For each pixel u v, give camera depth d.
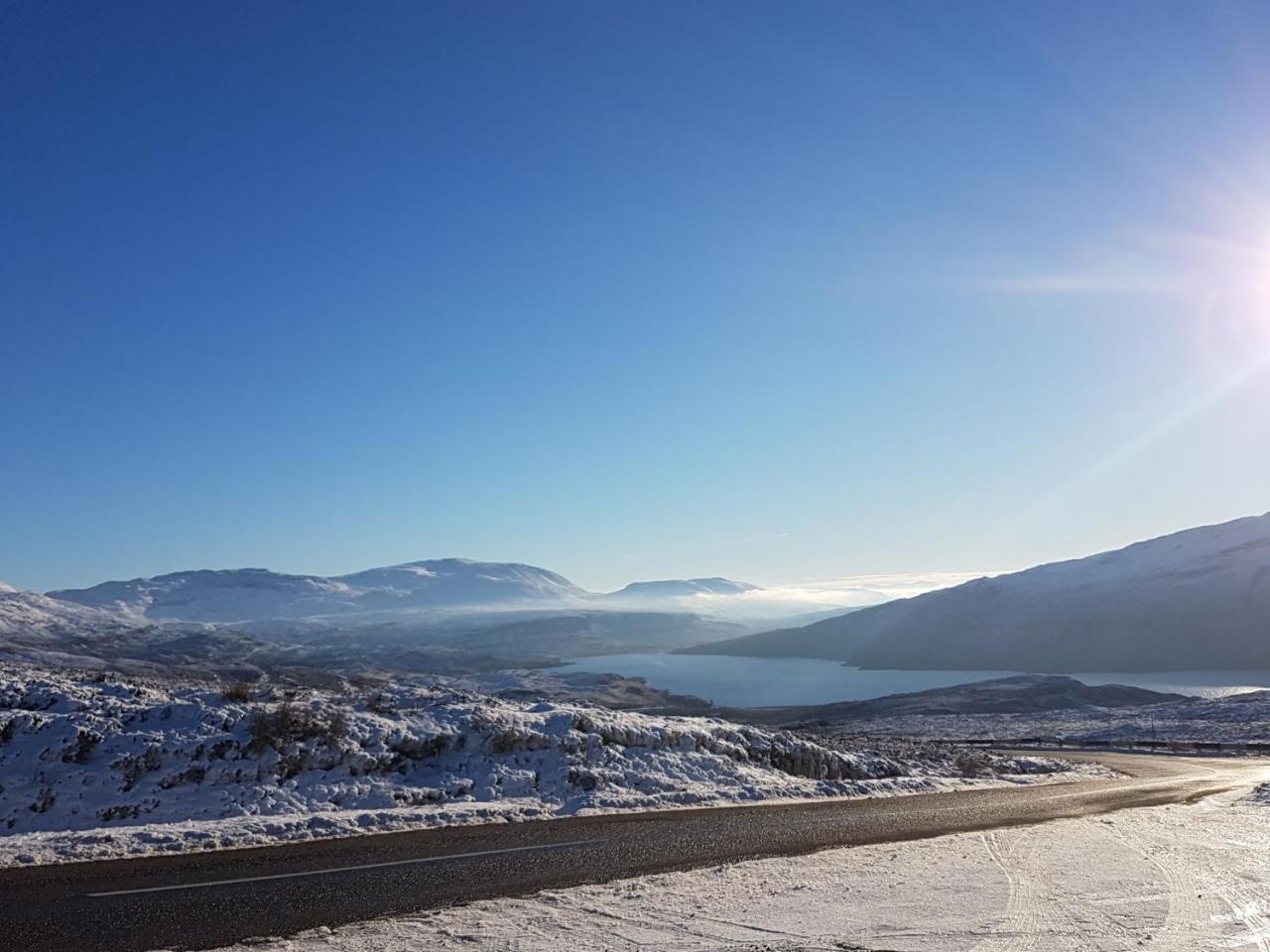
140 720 16.88
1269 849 15.16
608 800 17.42
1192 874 12.83
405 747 18.02
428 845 13.17
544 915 9.79
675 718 26.17
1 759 14.88
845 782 22.45
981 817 18.52
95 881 10.52
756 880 11.76
